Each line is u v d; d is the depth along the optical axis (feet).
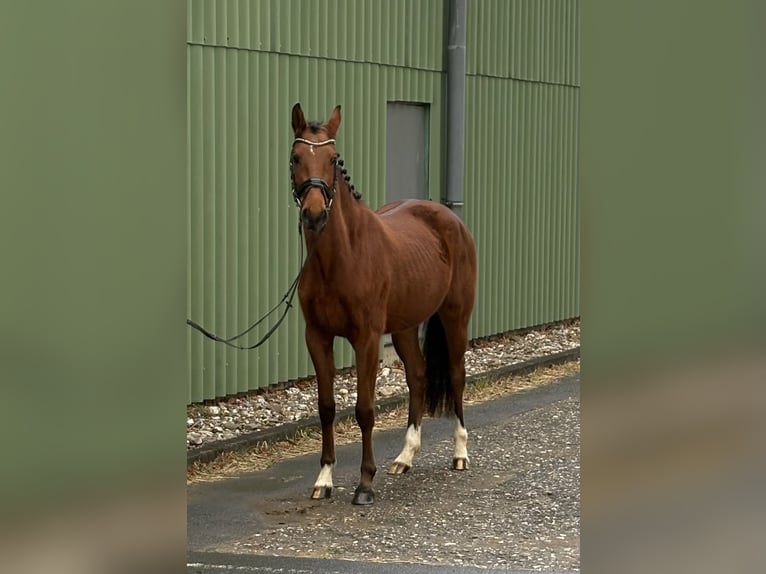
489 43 36.55
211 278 25.79
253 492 20.35
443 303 22.85
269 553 16.28
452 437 25.64
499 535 17.42
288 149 28.32
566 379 33.78
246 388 27.14
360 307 19.74
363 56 30.91
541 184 40.06
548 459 23.20
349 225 19.56
